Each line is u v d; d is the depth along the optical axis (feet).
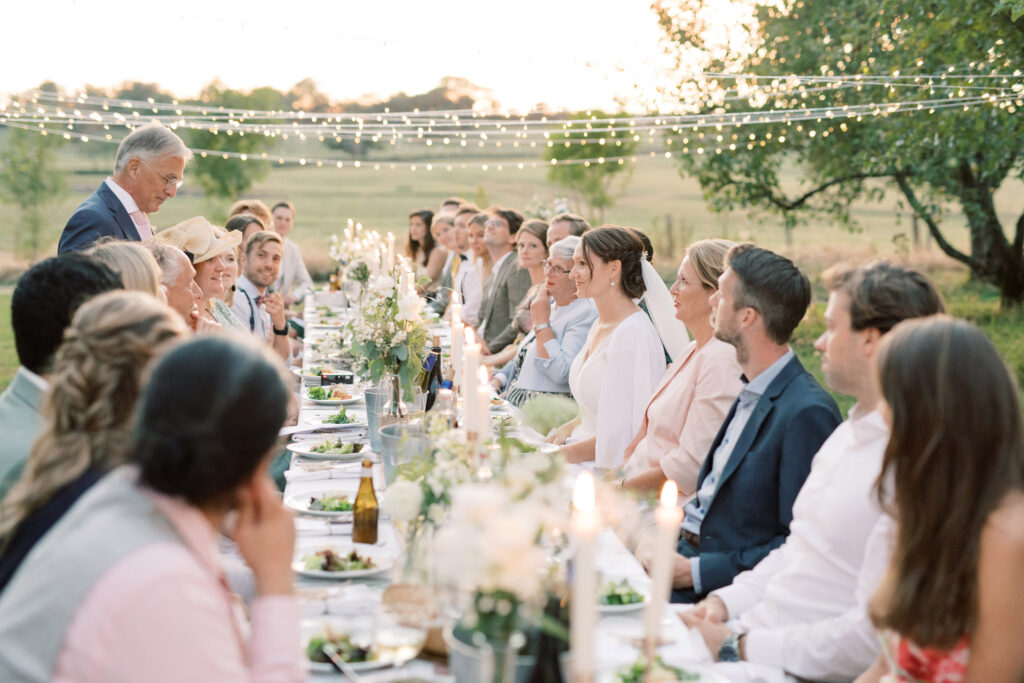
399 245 67.36
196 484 4.27
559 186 73.72
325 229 73.05
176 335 5.24
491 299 23.26
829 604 6.94
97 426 5.03
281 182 82.64
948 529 5.43
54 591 4.18
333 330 23.34
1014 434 5.47
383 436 9.18
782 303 8.57
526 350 16.47
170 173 14.82
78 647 4.04
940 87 27.58
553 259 15.49
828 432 8.30
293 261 32.58
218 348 4.44
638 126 33.50
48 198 63.16
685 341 13.16
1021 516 5.40
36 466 5.03
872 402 7.00
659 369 12.31
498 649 4.53
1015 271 43.50
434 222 32.37
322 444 11.28
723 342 9.80
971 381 5.44
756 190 46.60
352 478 10.09
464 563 4.40
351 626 6.01
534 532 4.86
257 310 19.07
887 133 36.52
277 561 4.84
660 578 4.49
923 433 5.50
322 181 83.35
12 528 4.95
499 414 13.60
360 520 7.86
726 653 7.03
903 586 5.55
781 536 8.41
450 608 5.70
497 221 23.50
